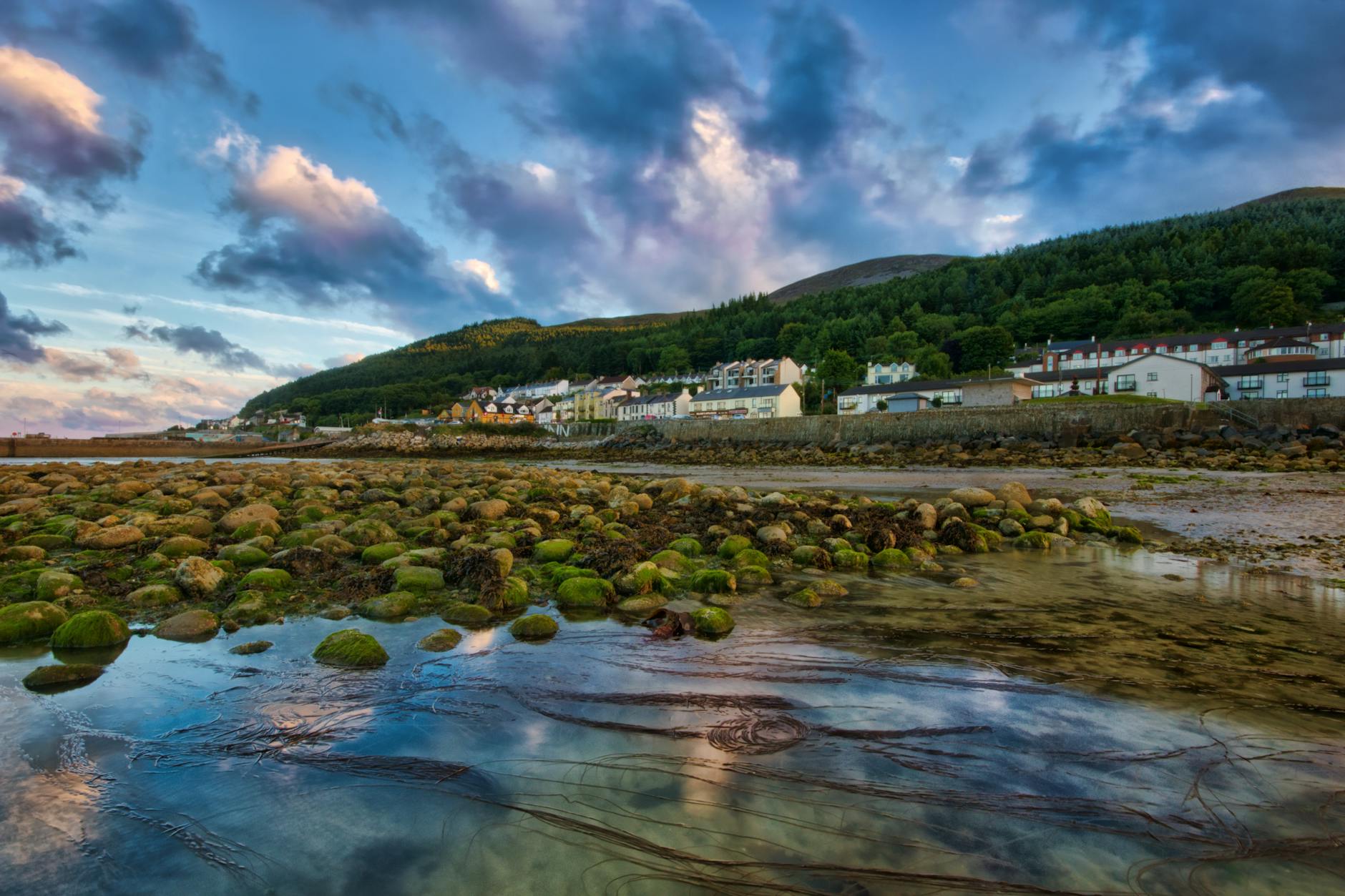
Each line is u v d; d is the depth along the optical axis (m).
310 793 4.50
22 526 11.91
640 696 6.12
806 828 4.18
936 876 3.75
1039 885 3.70
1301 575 11.04
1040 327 125.06
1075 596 9.77
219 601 8.61
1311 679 6.63
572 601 8.94
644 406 115.31
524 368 189.25
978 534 13.31
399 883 3.65
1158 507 18.61
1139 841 4.09
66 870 3.70
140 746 5.06
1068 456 35.56
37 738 5.12
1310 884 3.74
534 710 5.79
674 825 4.19
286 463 41.34
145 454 82.50
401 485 21.55
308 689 6.11
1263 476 25.67
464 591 9.32
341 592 9.03
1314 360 63.41
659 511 16.72
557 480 23.11
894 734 5.42
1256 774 4.87
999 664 6.99
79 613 7.46
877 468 36.94
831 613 8.87
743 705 5.95
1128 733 5.47
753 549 11.52
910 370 104.56
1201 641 7.73
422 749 5.11
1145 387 65.12
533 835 4.08
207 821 4.18
